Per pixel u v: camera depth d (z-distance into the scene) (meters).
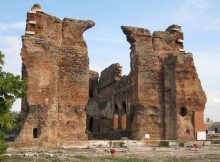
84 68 30.44
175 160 19.64
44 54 28.61
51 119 28.06
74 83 29.86
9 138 29.52
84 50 30.75
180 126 32.12
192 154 23.38
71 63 30.09
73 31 30.78
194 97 33.19
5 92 11.99
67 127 28.92
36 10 29.27
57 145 27.98
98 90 50.06
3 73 12.29
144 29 34.00
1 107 11.89
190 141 31.45
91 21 31.62
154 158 20.58
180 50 34.91
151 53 33.75
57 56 29.56
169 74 33.66
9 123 11.88
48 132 27.50
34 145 26.81
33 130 27.17
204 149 27.84
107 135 39.06
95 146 29.00
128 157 20.95
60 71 29.62
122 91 39.53
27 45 28.19
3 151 11.57
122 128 39.53
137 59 33.06
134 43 33.44
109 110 44.72
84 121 29.55
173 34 35.22
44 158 19.45
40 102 27.73
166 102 33.19
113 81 43.72
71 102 29.50
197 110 33.06
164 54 34.34
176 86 32.78
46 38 29.11
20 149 25.55
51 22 29.84
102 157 20.55
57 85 29.12
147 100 32.66
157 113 32.88
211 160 19.77
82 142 28.94
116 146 29.42
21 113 27.94
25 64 27.81
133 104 33.12
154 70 33.53
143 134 31.86
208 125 77.75
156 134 32.38
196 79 33.69
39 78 28.05
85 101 29.95
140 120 32.09
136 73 32.94
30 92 27.50
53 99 28.55
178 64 33.22
